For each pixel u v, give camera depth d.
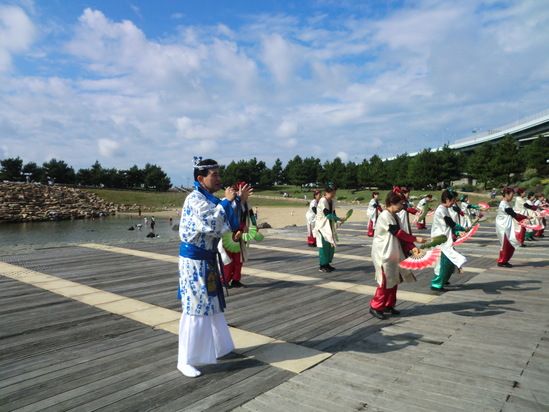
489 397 2.93
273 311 5.27
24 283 6.78
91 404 2.86
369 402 2.87
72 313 5.09
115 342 4.09
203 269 3.34
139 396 2.97
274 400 2.91
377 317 4.93
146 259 9.31
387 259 4.83
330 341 4.14
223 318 3.62
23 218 52.12
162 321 4.78
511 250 8.20
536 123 72.12
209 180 3.46
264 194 100.12
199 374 3.31
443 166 67.31
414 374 3.33
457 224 6.48
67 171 95.31
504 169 57.78
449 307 5.40
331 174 97.81
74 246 11.48
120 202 78.62
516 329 4.46
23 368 3.46
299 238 14.16
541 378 3.24
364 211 49.19
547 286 6.56
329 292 6.34
